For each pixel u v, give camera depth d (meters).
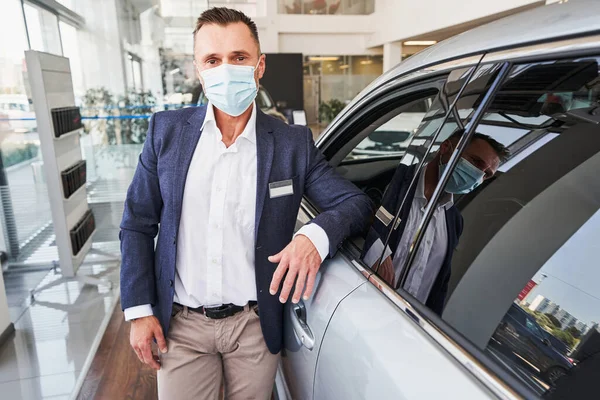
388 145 1.86
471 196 0.71
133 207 1.09
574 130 0.60
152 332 1.08
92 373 2.16
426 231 0.76
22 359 2.29
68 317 2.70
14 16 3.33
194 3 4.36
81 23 3.99
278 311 1.12
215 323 1.12
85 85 4.07
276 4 12.38
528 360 0.54
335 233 0.96
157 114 1.08
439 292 0.69
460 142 0.75
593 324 0.53
